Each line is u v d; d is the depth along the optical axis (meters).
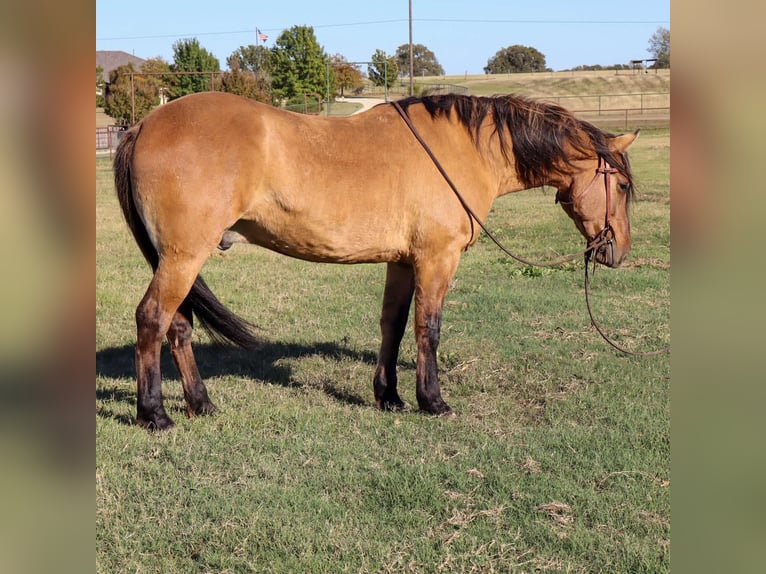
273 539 3.90
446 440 5.24
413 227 5.51
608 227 6.01
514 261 11.56
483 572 3.60
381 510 4.21
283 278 10.41
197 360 7.13
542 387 6.31
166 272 4.98
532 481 4.54
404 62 90.19
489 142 5.76
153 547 3.80
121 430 5.21
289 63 49.34
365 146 5.36
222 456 4.89
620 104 53.91
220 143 4.89
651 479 4.55
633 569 3.63
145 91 40.12
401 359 7.32
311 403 6.00
